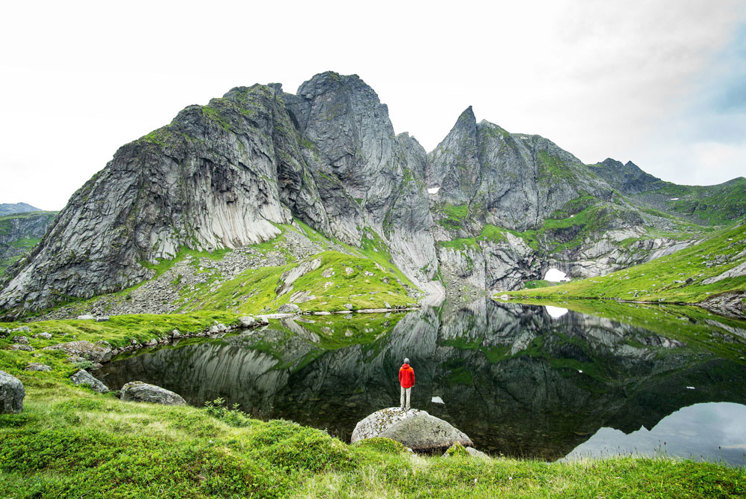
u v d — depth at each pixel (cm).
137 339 5528
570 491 1009
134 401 2520
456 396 3412
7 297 13362
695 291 13512
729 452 2125
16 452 1217
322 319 9419
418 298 17800
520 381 3978
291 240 19775
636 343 6109
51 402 2064
